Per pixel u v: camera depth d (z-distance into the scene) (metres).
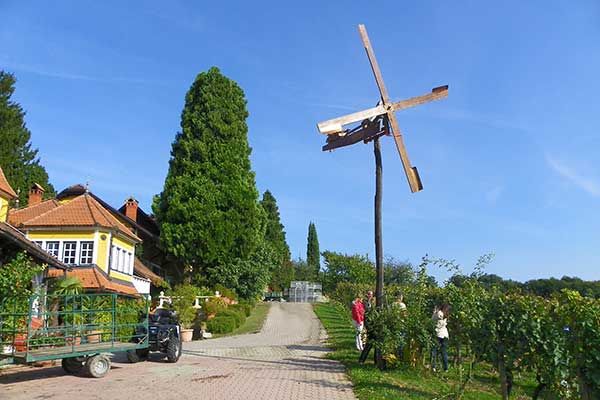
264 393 11.75
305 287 69.06
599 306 8.55
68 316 19.31
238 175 44.59
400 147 15.39
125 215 41.94
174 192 42.72
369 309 15.21
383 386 12.17
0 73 48.16
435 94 15.34
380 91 15.41
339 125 15.19
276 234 75.06
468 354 12.03
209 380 13.57
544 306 9.50
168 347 17.14
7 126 47.06
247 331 31.31
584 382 8.46
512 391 13.04
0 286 14.27
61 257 30.11
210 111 45.19
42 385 12.91
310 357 18.66
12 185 45.12
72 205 31.64
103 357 14.28
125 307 19.22
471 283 11.65
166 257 44.41
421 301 15.48
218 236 42.31
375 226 15.45
